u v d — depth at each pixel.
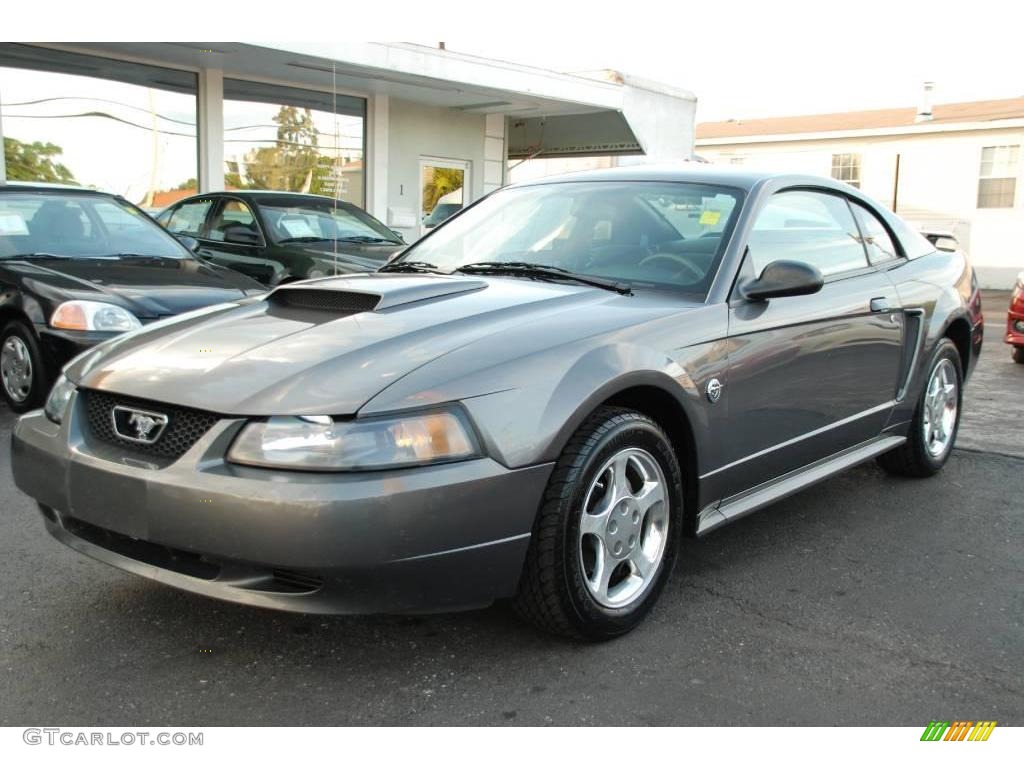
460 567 2.52
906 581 3.50
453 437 2.49
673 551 3.10
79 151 10.84
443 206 15.16
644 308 3.14
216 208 9.12
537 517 2.68
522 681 2.69
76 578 3.35
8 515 3.98
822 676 2.75
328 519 2.34
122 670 2.71
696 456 3.16
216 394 2.54
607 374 2.78
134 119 11.23
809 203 4.04
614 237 3.68
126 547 2.73
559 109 14.78
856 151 25.66
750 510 3.47
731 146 27.36
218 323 3.07
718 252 3.44
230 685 2.64
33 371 5.64
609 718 2.50
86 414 2.83
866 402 4.12
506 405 2.58
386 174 14.08
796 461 3.73
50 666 2.72
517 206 4.11
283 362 2.64
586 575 2.82
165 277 6.02
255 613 3.09
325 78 12.27
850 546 3.86
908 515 4.28
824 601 3.29
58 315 5.49
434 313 2.96
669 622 3.09
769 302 3.48
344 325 2.88
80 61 10.66
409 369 2.56
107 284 5.72
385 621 3.04
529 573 2.71
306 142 13.02
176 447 2.57
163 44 10.18
